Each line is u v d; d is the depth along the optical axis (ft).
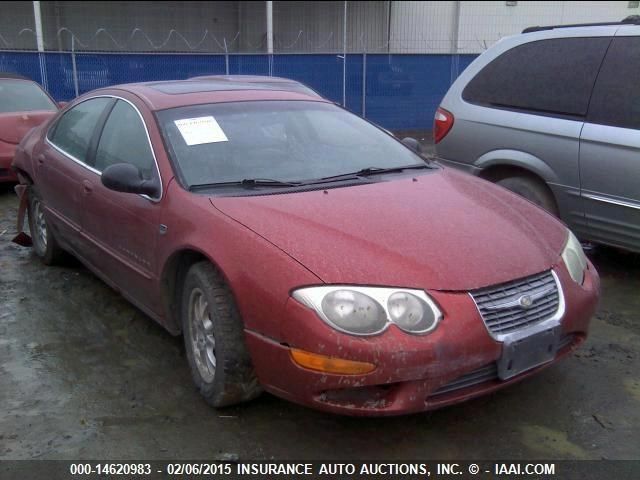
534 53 18.53
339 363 9.09
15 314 15.74
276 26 76.48
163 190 12.24
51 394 12.04
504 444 10.42
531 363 10.00
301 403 9.77
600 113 16.57
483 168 19.22
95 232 14.85
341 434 10.70
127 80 50.80
